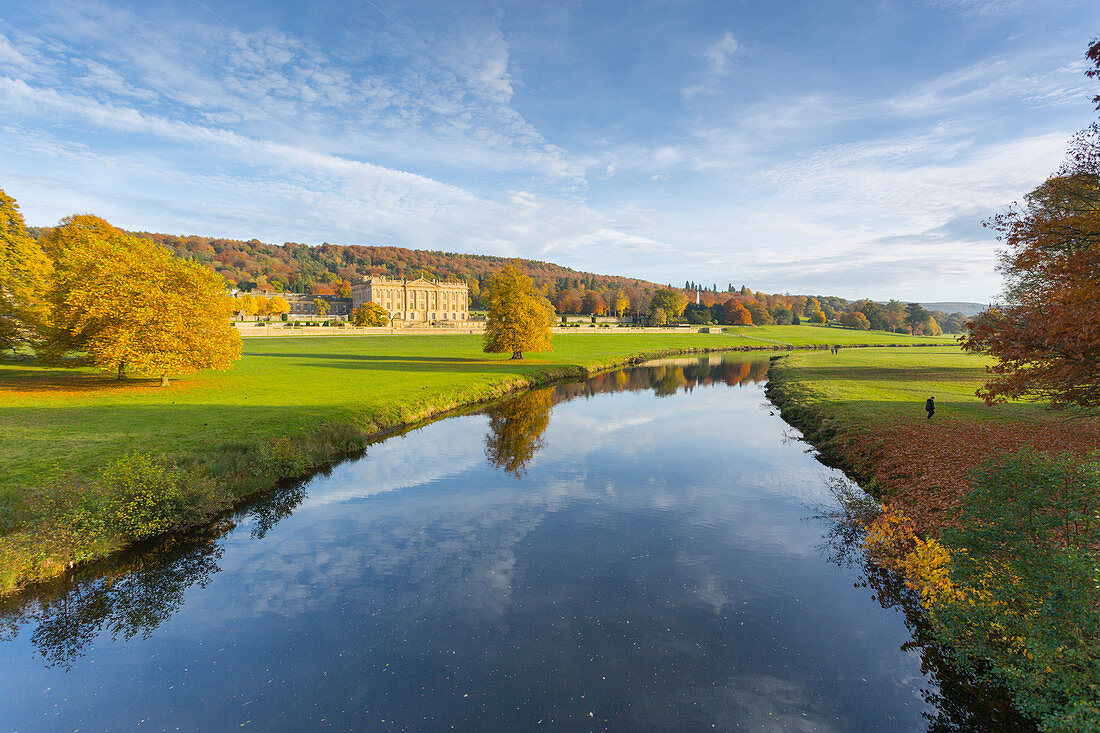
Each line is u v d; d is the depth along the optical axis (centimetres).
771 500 1764
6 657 952
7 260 3644
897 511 1360
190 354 3288
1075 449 1653
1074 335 1036
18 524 1274
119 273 3138
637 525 1555
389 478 2005
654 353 8419
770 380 5006
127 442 1956
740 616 1080
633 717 805
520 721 798
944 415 2484
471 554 1365
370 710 821
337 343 7994
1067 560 726
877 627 1044
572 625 1048
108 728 785
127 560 1317
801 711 816
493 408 3600
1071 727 636
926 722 792
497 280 5934
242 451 1970
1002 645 829
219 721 801
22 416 2341
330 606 1120
